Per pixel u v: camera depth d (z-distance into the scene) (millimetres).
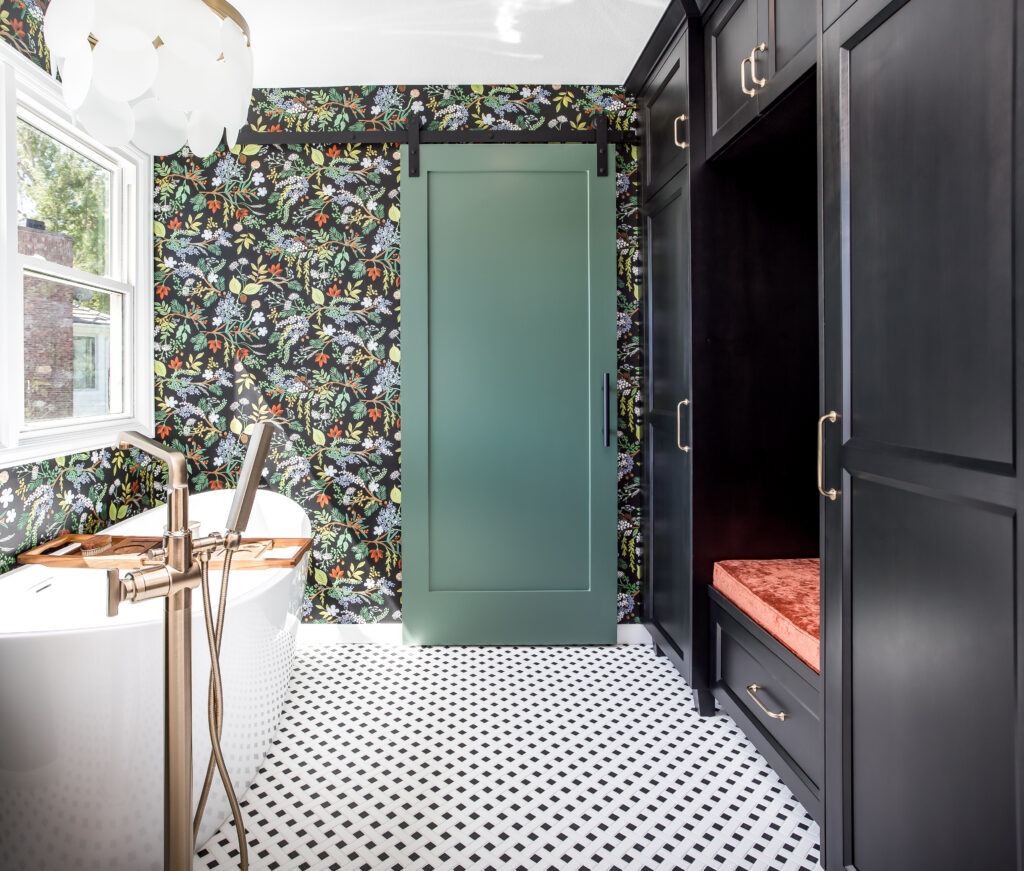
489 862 1584
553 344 2938
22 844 1420
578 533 2961
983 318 978
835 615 1393
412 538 2924
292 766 1993
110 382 2676
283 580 1946
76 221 2445
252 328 2932
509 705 2395
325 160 2936
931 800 1106
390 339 2961
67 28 1138
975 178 988
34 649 1372
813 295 2307
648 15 2414
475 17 2416
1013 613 927
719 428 2291
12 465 1979
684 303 2350
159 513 2617
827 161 1387
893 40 1174
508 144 2914
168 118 1487
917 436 1131
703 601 2303
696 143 2244
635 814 1768
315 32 2498
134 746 1453
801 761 1670
